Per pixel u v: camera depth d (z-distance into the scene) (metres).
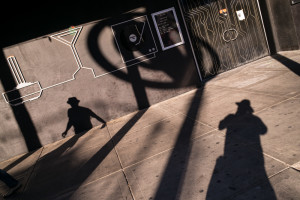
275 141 3.09
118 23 6.37
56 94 6.16
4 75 5.83
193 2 7.21
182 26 7.13
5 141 6.00
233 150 3.18
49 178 4.09
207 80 7.55
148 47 6.65
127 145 4.50
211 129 4.04
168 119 5.24
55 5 5.93
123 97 6.62
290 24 7.39
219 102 5.24
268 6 7.76
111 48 6.39
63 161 4.70
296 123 3.35
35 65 5.97
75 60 6.18
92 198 3.11
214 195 2.47
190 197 2.55
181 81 7.03
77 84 6.26
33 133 6.13
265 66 6.96
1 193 4.01
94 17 6.20
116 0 6.29
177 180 2.92
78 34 6.13
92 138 5.60
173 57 6.88
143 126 5.31
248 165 2.77
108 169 3.77
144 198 2.77
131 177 3.31
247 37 7.81
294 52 7.39
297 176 2.37
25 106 6.01
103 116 6.54
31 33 5.88
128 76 6.59
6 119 5.94
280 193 2.23
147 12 6.57
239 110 4.43
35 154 5.75
